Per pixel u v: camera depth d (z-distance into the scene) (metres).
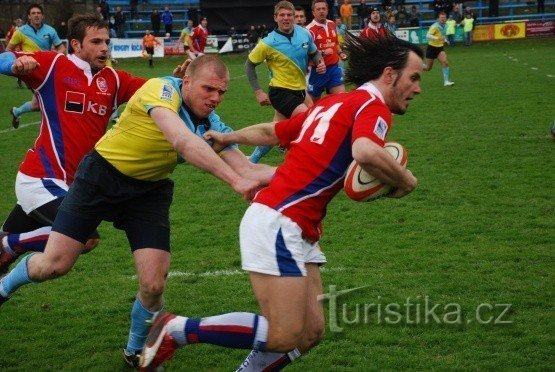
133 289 7.37
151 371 4.82
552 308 6.43
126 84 6.62
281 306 4.53
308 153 4.62
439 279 7.20
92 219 5.41
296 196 4.58
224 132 5.39
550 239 8.35
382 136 4.42
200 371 5.57
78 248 5.44
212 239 8.93
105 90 6.50
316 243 4.91
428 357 5.61
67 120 6.40
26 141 16.23
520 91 22.02
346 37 4.86
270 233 4.52
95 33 6.42
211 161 4.59
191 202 10.81
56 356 5.90
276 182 4.67
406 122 17.14
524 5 50.66
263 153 12.43
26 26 17.39
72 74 6.41
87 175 5.38
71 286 7.50
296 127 5.06
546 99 19.94
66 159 6.39
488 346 5.75
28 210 6.35
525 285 6.97
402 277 7.31
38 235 6.18
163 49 45.16
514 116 17.31
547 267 7.45
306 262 4.76
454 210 9.71
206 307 6.77
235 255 8.29
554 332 5.95
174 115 4.90
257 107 21.11
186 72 5.09
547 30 46.50
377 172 4.39
